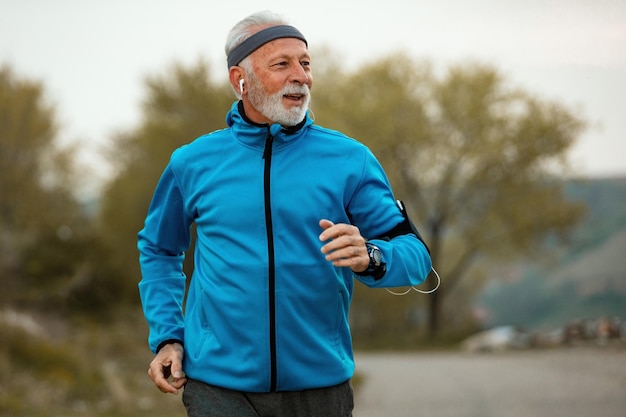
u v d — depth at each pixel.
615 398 13.95
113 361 21.95
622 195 52.62
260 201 4.24
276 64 4.23
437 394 16.33
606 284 59.81
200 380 4.35
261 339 4.19
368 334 59.81
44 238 34.56
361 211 4.32
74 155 42.03
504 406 13.78
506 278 58.47
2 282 29.98
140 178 40.00
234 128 4.41
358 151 4.36
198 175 4.42
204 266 4.41
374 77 47.66
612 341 35.66
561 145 45.12
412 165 48.28
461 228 49.59
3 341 16.81
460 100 46.34
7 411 13.04
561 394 14.97
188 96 39.97
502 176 47.22
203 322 4.39
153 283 4.70
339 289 4.30
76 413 13.55
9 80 40.75
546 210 47.44
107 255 35.50
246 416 4.26
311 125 4.41
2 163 39.81
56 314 30.89
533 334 39.09
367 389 17.97
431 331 51.47
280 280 4.18
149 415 13.88
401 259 4.07
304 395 4.29
